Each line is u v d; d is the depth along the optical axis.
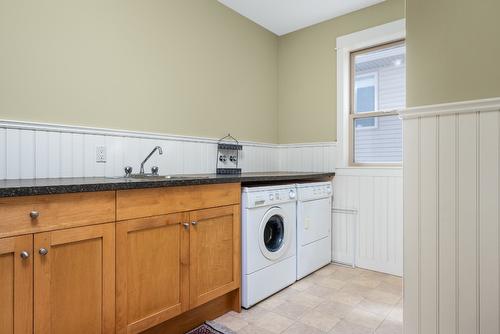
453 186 1.35
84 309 1.39
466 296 1.33
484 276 1.29
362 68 3.27
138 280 1.59
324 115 3.31
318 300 2.33
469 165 1.31
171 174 2.51
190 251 1.84
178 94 2.57
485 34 1.28
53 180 1.68
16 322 1.21
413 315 1.46
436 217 1.39
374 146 3.16
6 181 1.59
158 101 2.42
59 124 1.88
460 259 1.34
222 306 2.13
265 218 2.32
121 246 1.52
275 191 2.41
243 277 2.19
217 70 2.91
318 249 2.95
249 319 2.06
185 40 2.63
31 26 1.78
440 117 1.38
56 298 1.31
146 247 1.63
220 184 2.02
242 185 2.28
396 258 2.86
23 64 1.75
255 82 3.35
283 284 2.52
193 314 1.95
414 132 1.44
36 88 1.80
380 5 2.93
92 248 1.42
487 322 1.28
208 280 1.95
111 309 1.48
